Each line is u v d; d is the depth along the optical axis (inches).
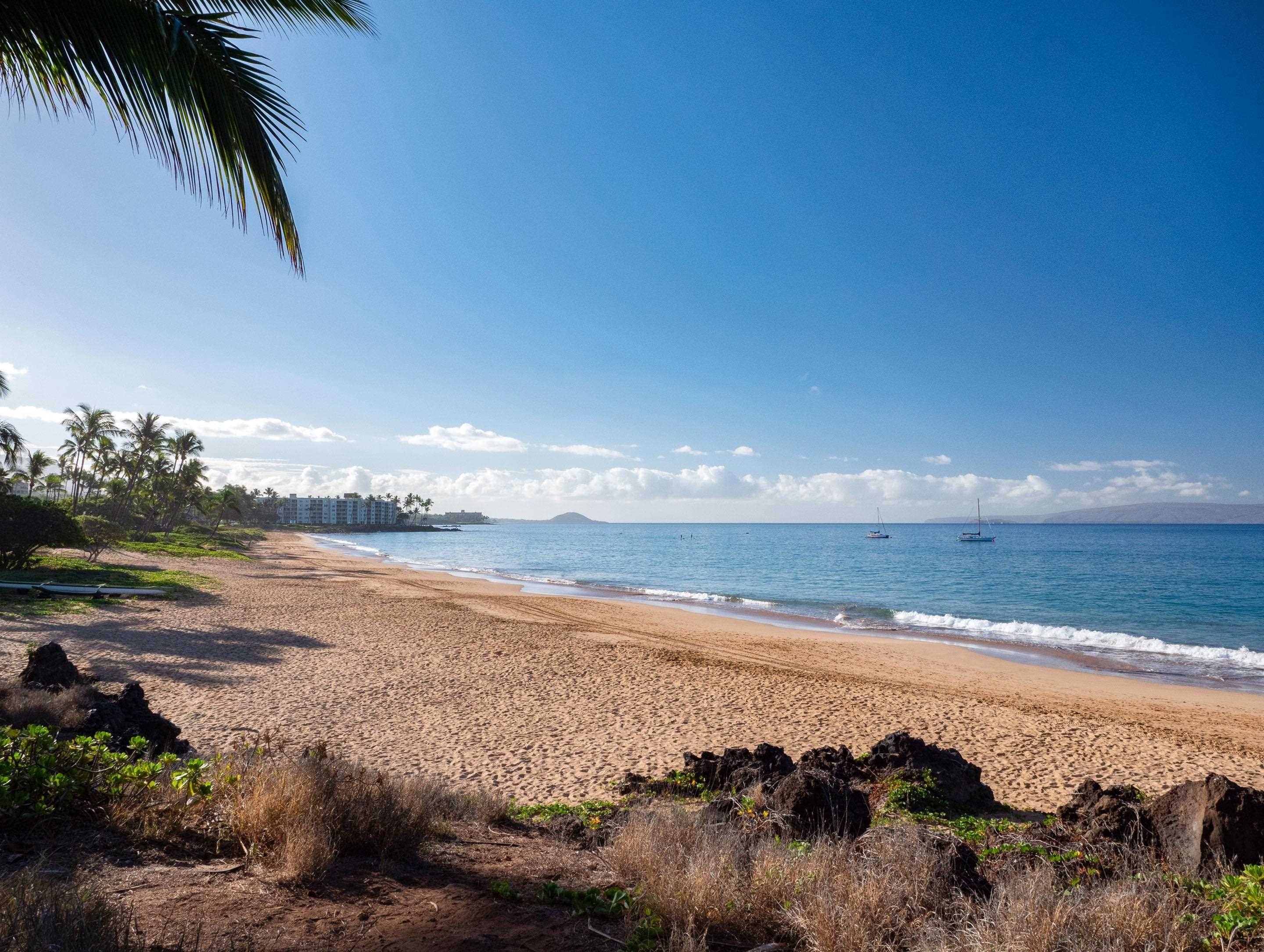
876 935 121.0
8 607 768.9
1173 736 490.6
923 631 1087.6
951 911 131.0
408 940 123.0
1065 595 1766.7
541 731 450.9
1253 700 636.7
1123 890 128.2
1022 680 705.0
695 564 3117.6
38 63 165.3
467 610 1101.1
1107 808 192.5
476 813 236.2
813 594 1765.5
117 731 280.1
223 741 385.1
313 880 148.9
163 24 155.2
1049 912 120.3
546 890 148.1
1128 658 874.1
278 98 183.9
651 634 928.9
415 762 378.9
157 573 1298.0
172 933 116.0
